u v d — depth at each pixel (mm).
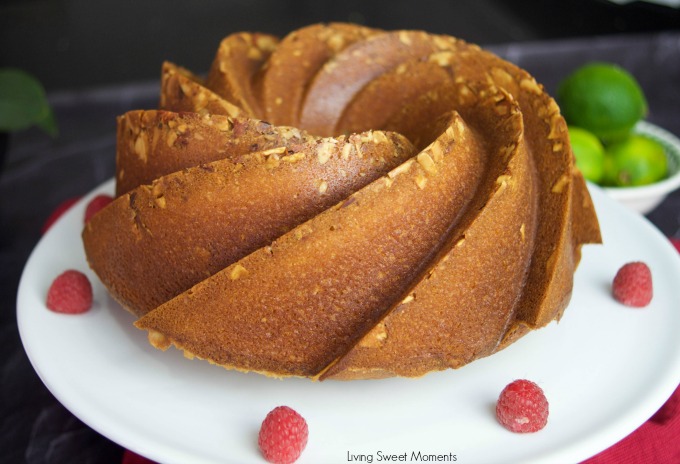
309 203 486
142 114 517
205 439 474
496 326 496
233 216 487
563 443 471
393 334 475
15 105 723
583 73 764
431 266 478
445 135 496
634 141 748
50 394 580
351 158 490
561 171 517
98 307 559
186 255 495
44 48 1047
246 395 501
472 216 487
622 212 642
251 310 481
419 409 495
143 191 501
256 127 497
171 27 1105
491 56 564
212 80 578
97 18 1126
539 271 503
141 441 467
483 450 471
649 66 981
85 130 888
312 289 478
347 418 489
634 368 520
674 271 585
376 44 606
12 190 808
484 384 511
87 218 615
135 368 516
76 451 545
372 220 476
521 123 512
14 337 625
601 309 563
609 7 1073
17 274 690
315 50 614
